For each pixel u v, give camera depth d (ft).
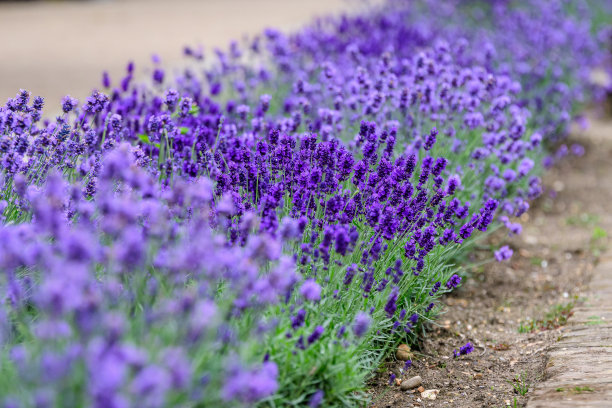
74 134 17.35
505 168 24.17
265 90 31.42
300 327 12.67
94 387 7.59
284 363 12.41
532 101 33.06
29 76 46.09
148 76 44.39
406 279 16.11
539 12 50.52
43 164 16.28
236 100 28.81
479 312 20.06
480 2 54.34
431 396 15.14
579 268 22.85
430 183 20.04
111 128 19.70
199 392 9.71
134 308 11.30
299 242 14.85
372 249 14.98
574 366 15.55
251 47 32.01
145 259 11.25
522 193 22.93
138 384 7.63
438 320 18.90
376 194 16.24
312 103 25.49
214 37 62.59
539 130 31.19
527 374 15.94
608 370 15.12
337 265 14.94
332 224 15.39
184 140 19.22
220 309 11.62
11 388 9.73
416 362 16.79
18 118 15.88
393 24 41.83
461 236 16.16
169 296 10.93
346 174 16.21
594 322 18.13
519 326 19.06
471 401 14.85
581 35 44.47
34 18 81.56
